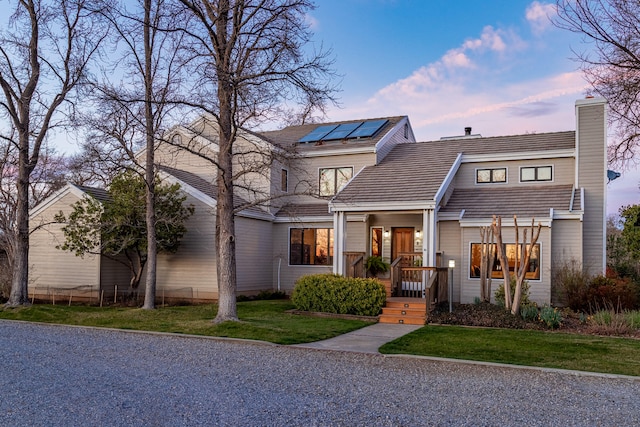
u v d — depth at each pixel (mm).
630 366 8883
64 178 29156
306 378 7938
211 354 9805
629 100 13500
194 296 19203
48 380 7613
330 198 16844
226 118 13797
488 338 11648
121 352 9891
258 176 21547
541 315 13719
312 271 21375
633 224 19750
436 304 15844
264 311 16172
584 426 5805
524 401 6766
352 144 22469
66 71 17016
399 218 20484
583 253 18406
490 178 20484
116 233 17641
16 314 15117
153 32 15797
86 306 17734
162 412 6109
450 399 6824
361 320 14961
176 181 19562
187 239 19531
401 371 8516
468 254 17938
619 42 12859
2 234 21000
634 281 18266
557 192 18578
